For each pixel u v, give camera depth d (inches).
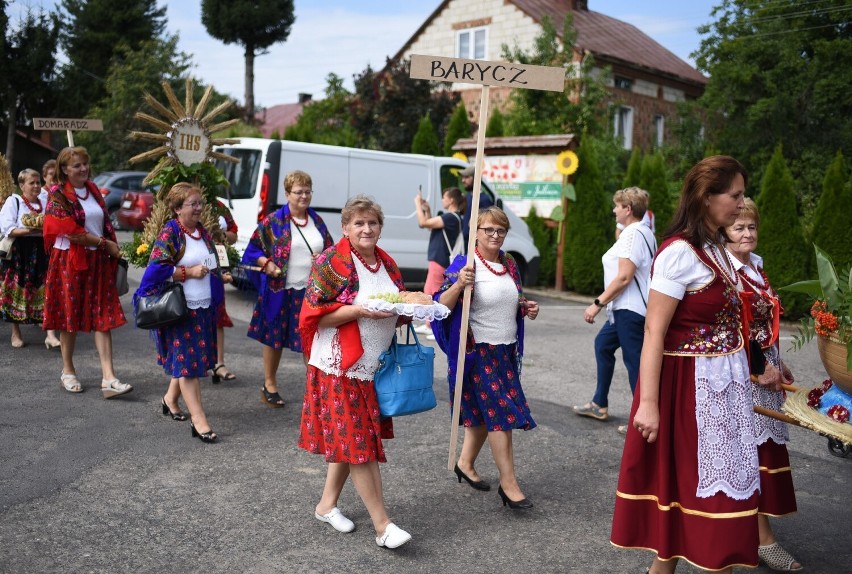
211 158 277.0
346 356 145.9
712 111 826.8
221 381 275.0
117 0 1651.1
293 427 226.4
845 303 131.6
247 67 1766.7
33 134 1386.6
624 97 1055.0
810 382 307.7
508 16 1039.0
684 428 120.5
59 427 217.5
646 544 124.5
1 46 1235.9
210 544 152.9
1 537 151.7
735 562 117.7
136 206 793.6
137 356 304.5
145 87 1144.2
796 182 756.6
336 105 1008.2
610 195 671.8
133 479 183.6
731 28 815.1
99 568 141.6
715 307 120.2
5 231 292.7
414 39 1124.5
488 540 159.3
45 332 341.4
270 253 236.1
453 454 181.6
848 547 161.8
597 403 243.8
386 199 445.7
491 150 587.8
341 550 152.5
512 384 176.2
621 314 223.5
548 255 578.2
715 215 121.2
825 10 772.0
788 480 148.1
